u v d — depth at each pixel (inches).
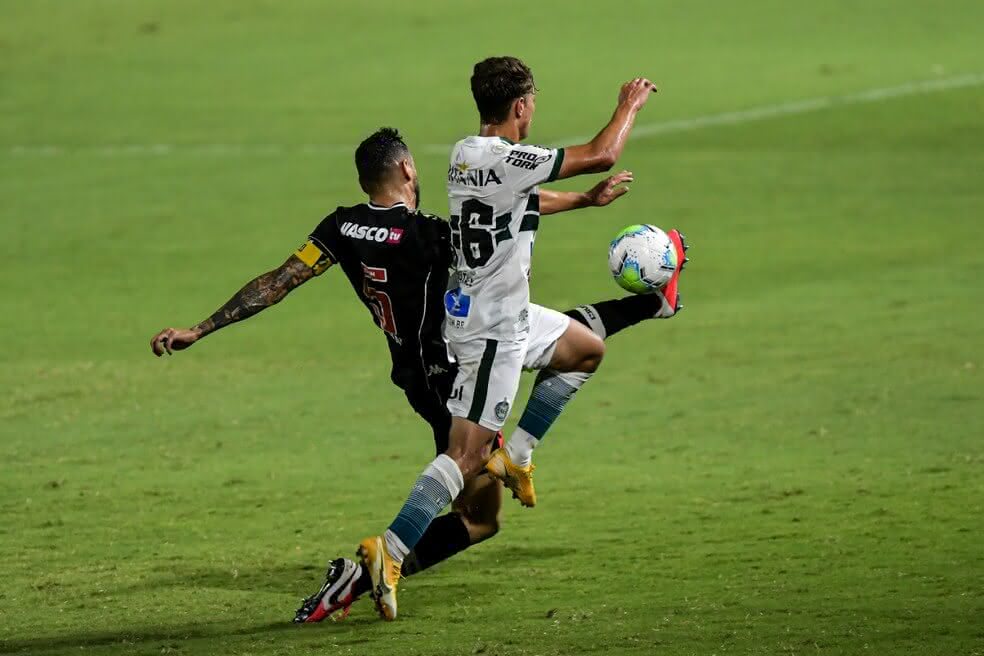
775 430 1298.0
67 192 2694.4
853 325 1726.1
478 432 794.8
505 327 792.3
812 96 3270.2
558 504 1078.4
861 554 895.7
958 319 1724.9
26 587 889.5
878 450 1205.7
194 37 4121.6
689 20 4128.9
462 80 3543.3
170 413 1443.2
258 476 1197.7
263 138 3093.0
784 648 694.5
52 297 2025.1
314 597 791.7
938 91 3245.6
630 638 724.0
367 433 1350.9
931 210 2378.2
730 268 2079.2
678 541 955.3
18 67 3838.6
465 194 783.7
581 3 4362.7
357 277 821.2
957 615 747.4
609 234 2311.8
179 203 2588.6
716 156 2837.1
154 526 1048.8
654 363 1600.6
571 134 2994.6
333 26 4207.7
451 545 845.8
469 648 717.3
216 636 764.6
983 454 1173.1
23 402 1494.8
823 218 2358.5
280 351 1726.1
